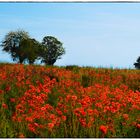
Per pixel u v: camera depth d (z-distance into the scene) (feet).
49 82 39.34
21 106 28.12
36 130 23.89
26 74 44.16
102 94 33.76
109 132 24.22
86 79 46.60
